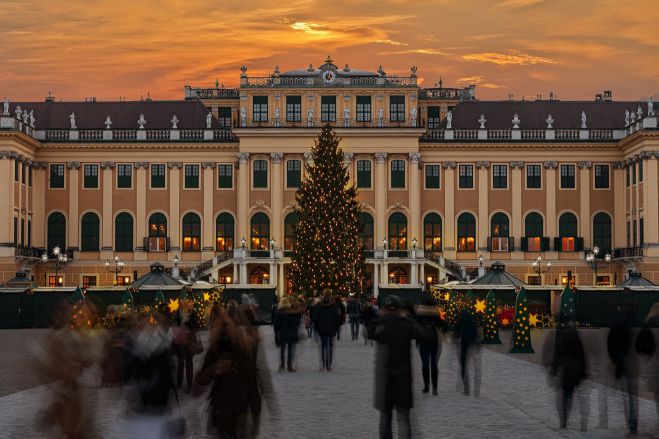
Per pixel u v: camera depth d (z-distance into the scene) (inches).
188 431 878.4
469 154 4463.6
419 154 4421.8
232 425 656.4
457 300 2551.7
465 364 1182.9
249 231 4411.9
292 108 4458.7
